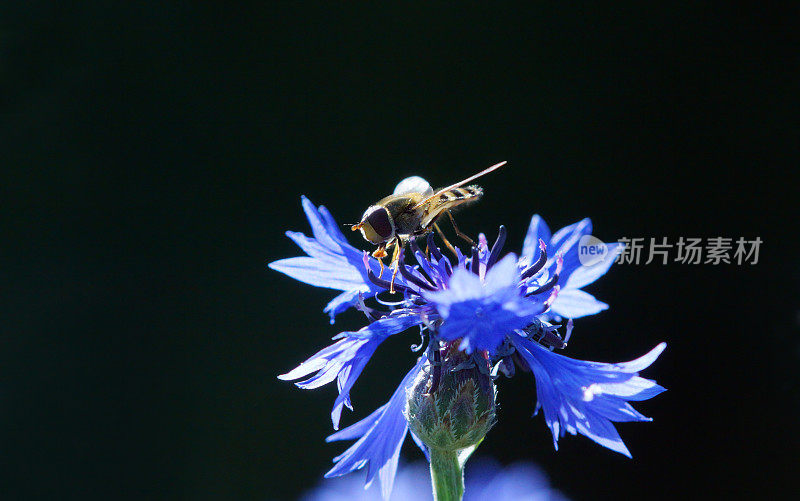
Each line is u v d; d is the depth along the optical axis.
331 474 0.24
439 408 0.24
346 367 0.24
